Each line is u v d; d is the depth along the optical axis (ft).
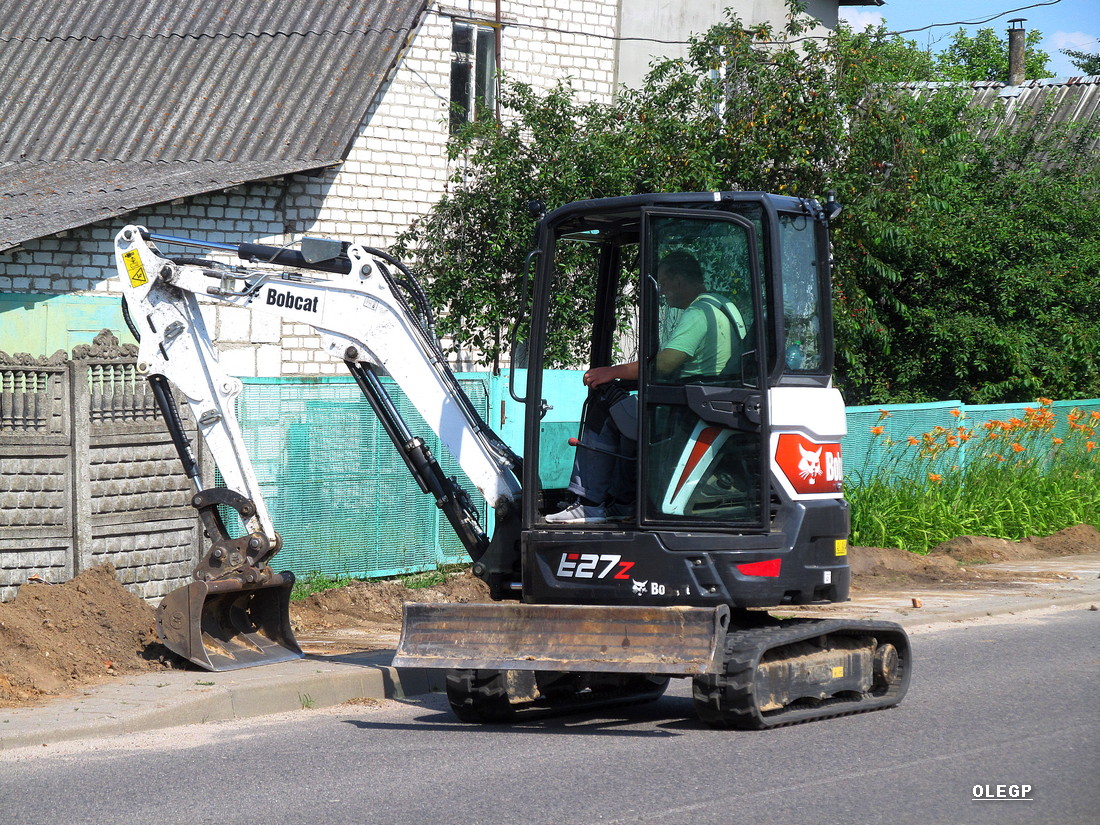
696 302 48.49
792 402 49.08
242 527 72.13
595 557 48.24
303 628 68.64
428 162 121.90
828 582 49.42
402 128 120.26
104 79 121.60
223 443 57.31
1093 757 42.86
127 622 58.90
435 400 54.85
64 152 114.62
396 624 71.10
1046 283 133.49
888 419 107.76
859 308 116.37
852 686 50.96
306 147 111.14
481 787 39.40
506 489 53.11
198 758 43.55
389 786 39.63
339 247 56.18
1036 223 139.23
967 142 132.98
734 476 47.91
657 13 142.61
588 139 105.81
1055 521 111.96
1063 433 128.16
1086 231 142.51
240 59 120.88
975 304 136.46
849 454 104.47
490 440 54.24
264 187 111.75
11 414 61.82
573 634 46.55
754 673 45.93
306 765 42.60
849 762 42.34
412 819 35.86
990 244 134.21
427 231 113.09
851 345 118.62
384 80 115.65
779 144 107.34
